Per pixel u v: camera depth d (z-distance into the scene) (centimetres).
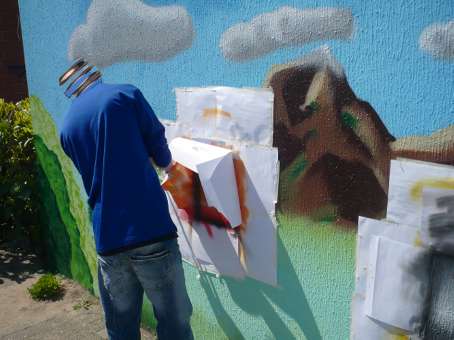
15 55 725
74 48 351
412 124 186
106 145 228
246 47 238
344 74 203
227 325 288
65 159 396
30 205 480
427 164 184
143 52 296
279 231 244
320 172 221
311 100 217
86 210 385
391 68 188
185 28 266
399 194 194
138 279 248
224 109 255
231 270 275
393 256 201
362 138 203
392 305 204
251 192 251
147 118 238
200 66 263
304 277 238
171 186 278
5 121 482
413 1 178
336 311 229
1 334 356
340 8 199
